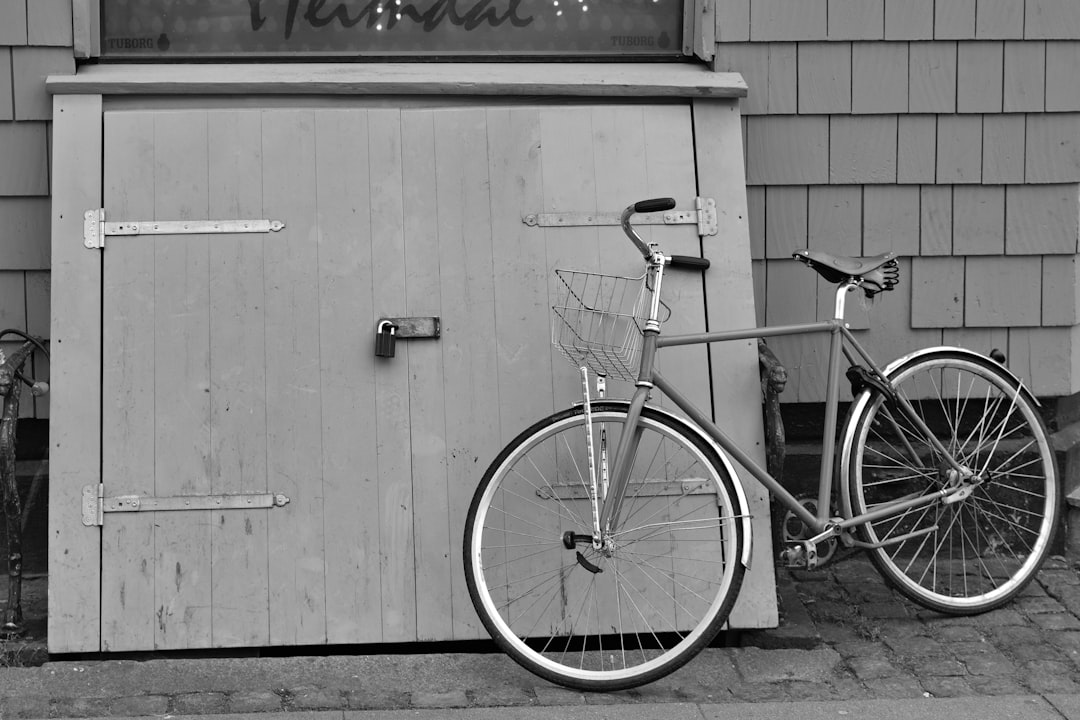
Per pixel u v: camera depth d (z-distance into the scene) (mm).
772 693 3260
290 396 3543
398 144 3623
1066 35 3951
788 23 3891
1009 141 3996
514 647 3324
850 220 4008
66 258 3529
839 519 3523
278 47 3807
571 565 3551
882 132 3971
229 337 3545
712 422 3559
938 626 3664
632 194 3672
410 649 3621
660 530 3559
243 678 3326
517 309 3600
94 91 3592
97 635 3459
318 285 3568
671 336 3455
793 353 4062
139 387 3514
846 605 3816
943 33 3928
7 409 3424
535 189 3643
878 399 3631
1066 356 4094
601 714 3104
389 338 3525
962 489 3693
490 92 3666
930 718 3074
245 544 3510
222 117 3600
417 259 3594
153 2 3764
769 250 4004
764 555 3586
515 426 3580
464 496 3559
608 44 3895
